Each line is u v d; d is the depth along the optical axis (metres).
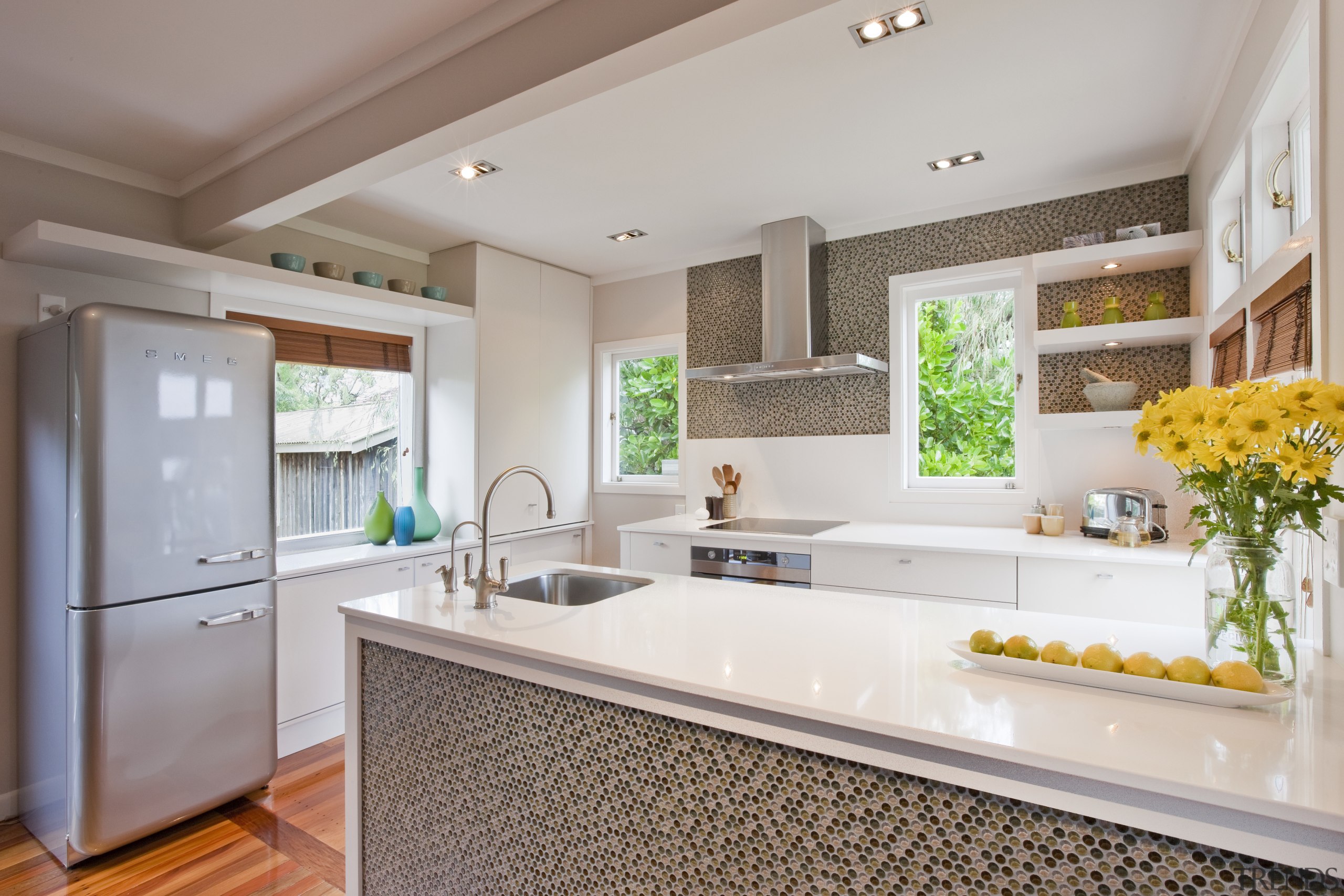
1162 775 0.85
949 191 3.21
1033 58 2.11
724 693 1.18
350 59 2.07
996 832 1.00
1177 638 1.44
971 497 3.39
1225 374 2.23
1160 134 2.64
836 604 1.81
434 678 1.70
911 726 1.01
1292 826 0.80
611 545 4.59
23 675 2.41
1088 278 3.11
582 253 4.12
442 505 3.92
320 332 3.51
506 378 3.97
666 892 1.32
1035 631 1.52
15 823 2.43
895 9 1.85
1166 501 2.93
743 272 4.07
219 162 2.70
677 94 2.29
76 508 2.13
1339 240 1.26
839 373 3.56
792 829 1.17
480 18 1.88
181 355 2.33
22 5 1.78
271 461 2.60
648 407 4.57
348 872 1.88
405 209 3.34
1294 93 1.74
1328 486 1.07
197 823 2.43
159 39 1.94
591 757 1.42
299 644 2.97
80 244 2.30
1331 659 1.31
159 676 2.27
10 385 2.47
